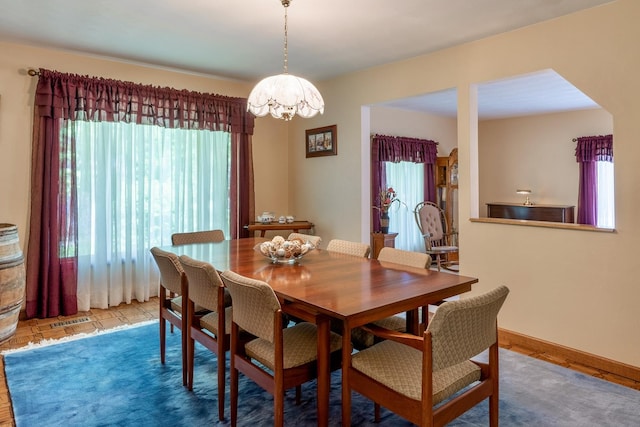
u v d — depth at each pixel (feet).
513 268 10.25
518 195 22.79
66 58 12.27
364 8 9.07
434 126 22.15
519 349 9.86
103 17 9.64
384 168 19.51
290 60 12.84
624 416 6.93
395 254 8.70
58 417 6.95
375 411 6.79
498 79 10.57
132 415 7.03
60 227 12.03
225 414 7.09
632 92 8.30
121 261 13.33
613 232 8.58
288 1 8.70
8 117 11.48
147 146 13.57
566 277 9.31
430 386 4.81
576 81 9.12
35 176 11.59
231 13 9.38
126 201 13.26
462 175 11.30
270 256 8.43
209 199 14.82
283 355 6.04
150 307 13.21
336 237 15.17
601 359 8.76
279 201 17.24
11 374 8.50
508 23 9.80
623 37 8.41
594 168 19.90
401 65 12.77
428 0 8.65
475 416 6.96
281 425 5.79
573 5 8.79
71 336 10.66
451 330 4.84
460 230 11.38
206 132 14.71
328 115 15.33
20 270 10.06
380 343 6.41
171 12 9.35
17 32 10.61
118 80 13.01
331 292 6.20
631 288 8.37
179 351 9.75
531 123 22.17
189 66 13.61
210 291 7.06
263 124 16.66
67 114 11.92
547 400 7.46
